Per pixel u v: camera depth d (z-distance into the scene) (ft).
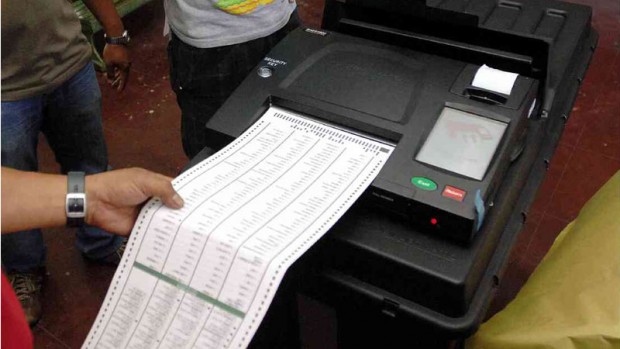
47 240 5.46
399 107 2.54
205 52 3.92
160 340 2.08
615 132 6.25
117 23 4.55
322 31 3.01
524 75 2.67
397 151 2.37
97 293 5.05
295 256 2.00
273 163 2.44
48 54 3.79
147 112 6.88
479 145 2.35
